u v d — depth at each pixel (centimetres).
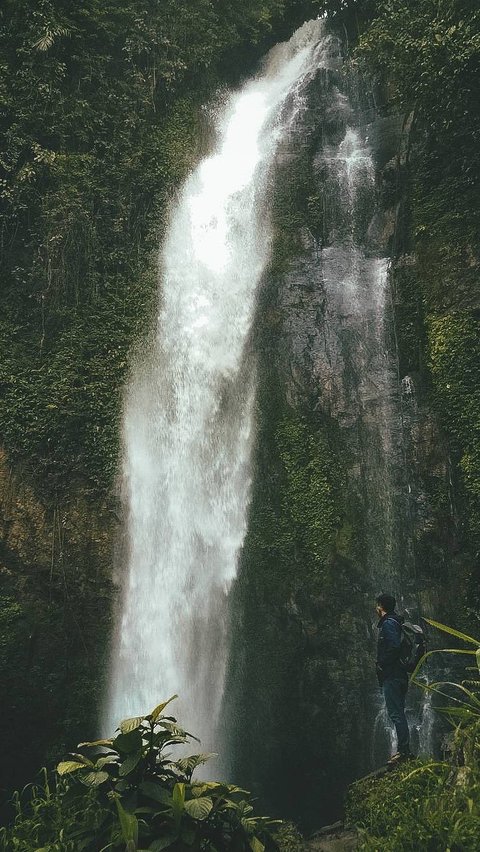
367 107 1752
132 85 1617
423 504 1182
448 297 1291
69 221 1395
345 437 1275
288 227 1523
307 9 2070
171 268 1480
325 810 1088
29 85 1420
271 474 1265
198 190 1608
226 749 1116
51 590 1177
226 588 1199
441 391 1220
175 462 1312
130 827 386
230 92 1881
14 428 1235
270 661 1139
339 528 1196
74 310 1363
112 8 1639
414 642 659
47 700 1130
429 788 488
